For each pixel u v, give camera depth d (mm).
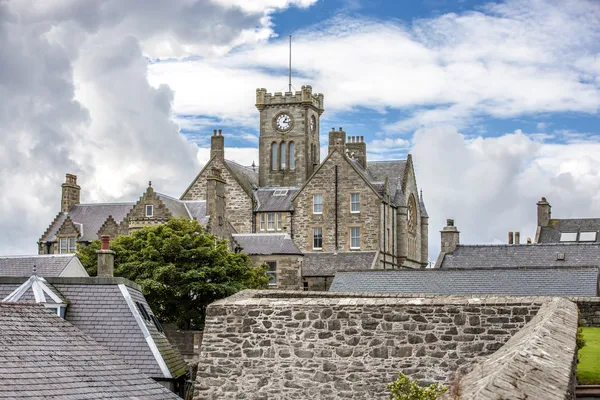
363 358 22359
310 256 89000
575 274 47188
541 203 95250
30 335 22812
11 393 19250
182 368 36000
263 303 23188
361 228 95875
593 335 31766
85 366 22766
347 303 22703
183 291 58656
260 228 99250
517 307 21734
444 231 68438
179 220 64438
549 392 11875
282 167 107562
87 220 90375
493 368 13906
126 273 60062
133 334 34531
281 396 22688
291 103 107750
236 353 23062
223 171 100500
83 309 35562
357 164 102438
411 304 22266
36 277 35938
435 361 21938
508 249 67438
